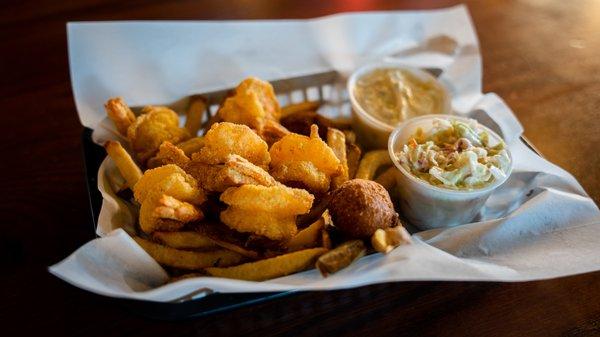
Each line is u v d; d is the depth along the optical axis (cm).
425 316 19
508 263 21
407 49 36
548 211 22
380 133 29
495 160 24
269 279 19
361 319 19
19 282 20
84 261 18
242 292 18
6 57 33
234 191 20
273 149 24
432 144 25
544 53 36
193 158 23
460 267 19
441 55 35
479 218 25
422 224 26
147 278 20
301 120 28
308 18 38
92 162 25
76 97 28
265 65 33
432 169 23
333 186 24
